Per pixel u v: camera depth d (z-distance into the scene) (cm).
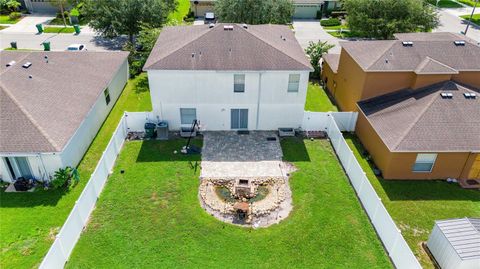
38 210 1952
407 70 2502
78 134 2322
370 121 2455
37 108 2228
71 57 2964
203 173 2275
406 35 3022
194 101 2586
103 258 1702
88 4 4038
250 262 1705
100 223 1888
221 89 2536
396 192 2178
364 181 2017
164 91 2525
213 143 2578
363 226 1927
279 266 1691
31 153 2000
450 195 2169
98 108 2677
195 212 1980
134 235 1827
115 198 2052
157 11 3966
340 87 3075
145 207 1998
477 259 1562
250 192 2102
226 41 2583
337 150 2477
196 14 5559
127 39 4562
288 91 2572
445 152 2152
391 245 1736
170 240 1806
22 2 5469
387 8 4262
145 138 2609
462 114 2284
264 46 2570
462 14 6072
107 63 3097
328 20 5444
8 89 2245
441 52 2606
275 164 2384
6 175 2117
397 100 2517
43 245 1752
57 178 2089
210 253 1744
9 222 1870
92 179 1956
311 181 2238
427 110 2302
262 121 2716
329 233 1877
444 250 1664
